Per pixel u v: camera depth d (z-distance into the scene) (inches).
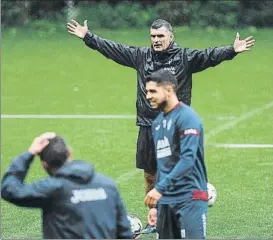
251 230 1237.7
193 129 949.8
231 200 1413.6
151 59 1219.9
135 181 1557.6
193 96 2564.0
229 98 2524.6
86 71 3068.4
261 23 3981.3
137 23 4037.9
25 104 2469.2
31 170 1638.8
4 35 3796.8
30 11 4045.3
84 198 794.2
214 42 3592.5
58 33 3870.6
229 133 2014.0
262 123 2137.1
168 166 975.0
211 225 1263.5
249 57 3292.3
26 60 3287.4
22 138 2001.7
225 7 4018.2
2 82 2859.3
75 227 789.9
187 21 4047.7
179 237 993.5
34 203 789.9
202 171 976.9
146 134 1234.0
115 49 1245.7
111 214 805.2
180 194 970.7
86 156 1785.2
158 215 998.4
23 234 1223.5
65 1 4097.0
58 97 2581.2
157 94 966.4
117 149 1850.4
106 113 2314.2
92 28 3993.6
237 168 1656.0
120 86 2775.6
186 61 1208.8
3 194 792.9
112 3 4215.1
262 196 1439.5
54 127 2127.2
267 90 2652.6
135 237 1158.3
